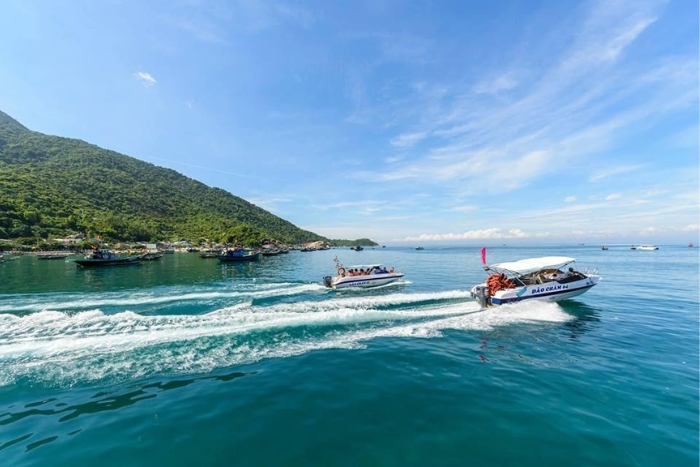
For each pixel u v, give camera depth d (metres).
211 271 36.72
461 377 7.52
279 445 5.02
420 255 80.81
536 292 14.98
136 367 7.82
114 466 4.53
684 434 5.31
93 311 12.99
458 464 4.62
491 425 5.57
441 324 11.86
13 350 8.73
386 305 15.04
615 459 4.73
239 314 12.84
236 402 6.29
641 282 24.52
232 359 8.42
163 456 4.75
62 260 53.69
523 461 4.70
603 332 11.15
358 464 4.61
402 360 8.52
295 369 7.88
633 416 5.85
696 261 48.81
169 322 11.51
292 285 23.23
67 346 9.04
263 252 83.62
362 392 6.76
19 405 6.09
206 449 4.91
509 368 8.05
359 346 9.52
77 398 6.38
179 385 6.98
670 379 7.40
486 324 11.91
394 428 5.48
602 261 49.50
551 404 6.29
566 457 4.78
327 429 5.43
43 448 4.87
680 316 13.48
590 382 7.25
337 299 16.70
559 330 11.34
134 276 30.67
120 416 5.75
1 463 4.53
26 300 17.23
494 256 71.38
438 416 5.85
